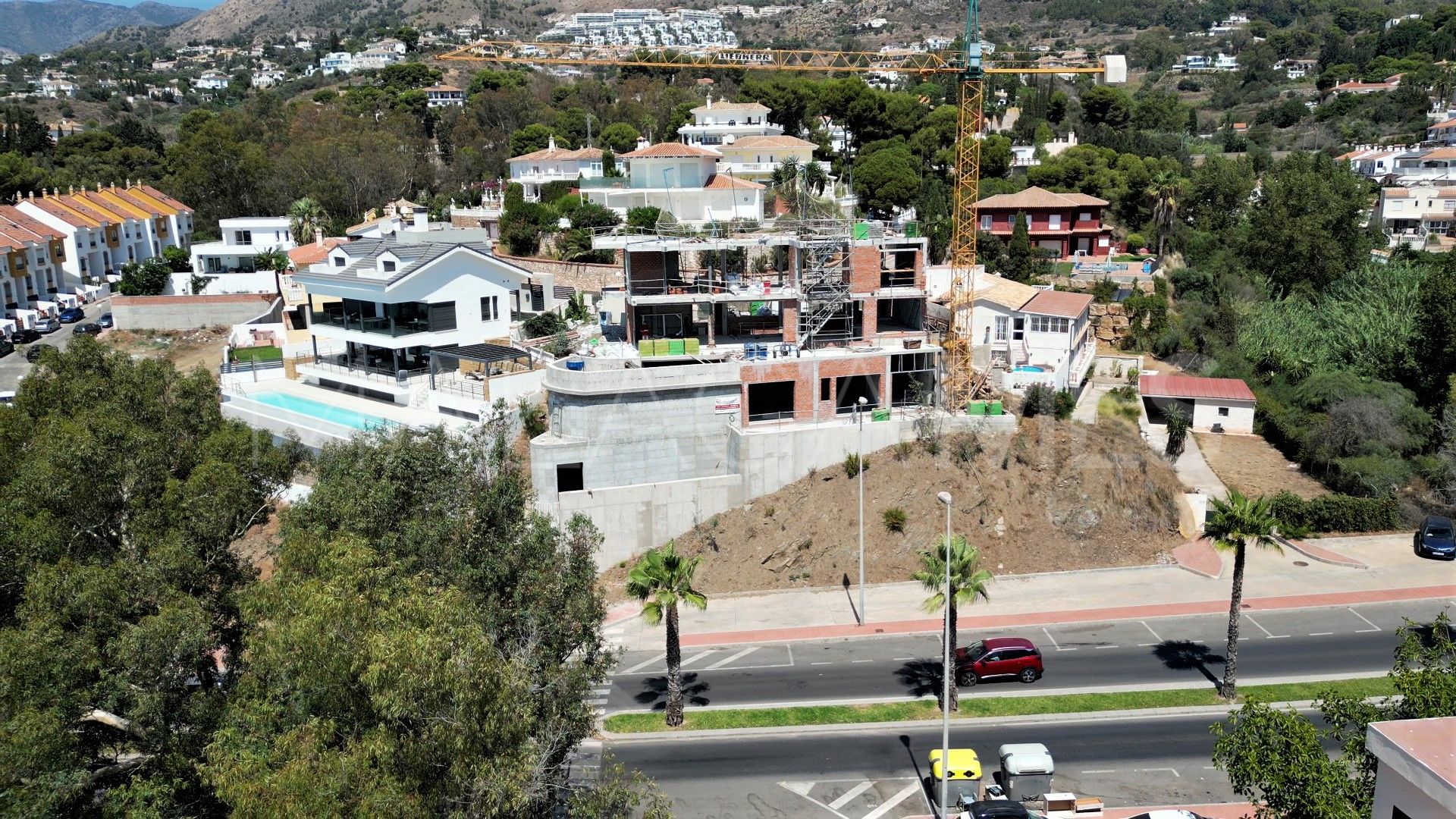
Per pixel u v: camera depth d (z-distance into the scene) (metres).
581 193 104.56
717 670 46.00
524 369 66.69
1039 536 56.72
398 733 24.41
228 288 104.56
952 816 34.53
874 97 130.25
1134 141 135.88
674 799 35.81
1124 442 61.22
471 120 153.75
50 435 39.47
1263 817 27.89
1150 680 43.47
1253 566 55.84
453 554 31.36
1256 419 72.94
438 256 68.50
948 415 60.12
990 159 121.31
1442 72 194.50
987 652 43.78
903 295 65.12
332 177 121.94
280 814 22.28
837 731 40.34
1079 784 36.06
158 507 37.19
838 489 57.56
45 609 30.80
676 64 136.25
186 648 30.30
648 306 65.25
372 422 62.38
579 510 54.69
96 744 31.78
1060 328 68.38
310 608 25.16
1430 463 65.50
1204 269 95.06
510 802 23.78
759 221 76.81
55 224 114.19
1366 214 117.38
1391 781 22.39
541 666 30.47
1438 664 34.69
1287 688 42.31
